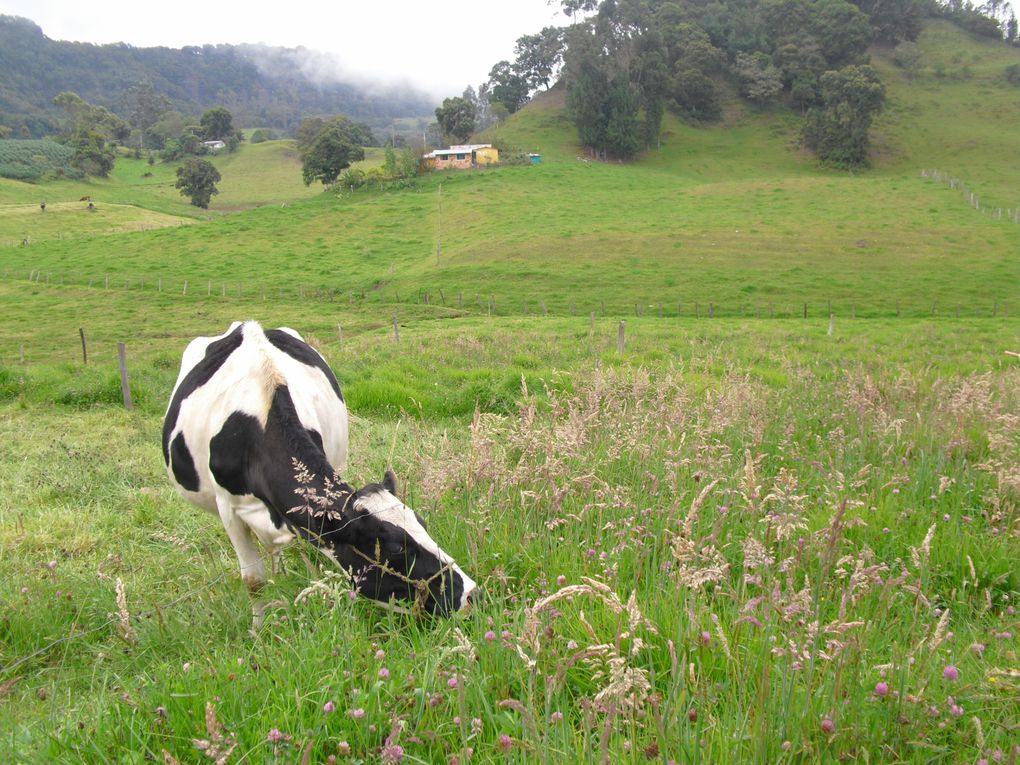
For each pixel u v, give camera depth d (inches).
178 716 130.5
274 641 159.9
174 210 4247.0
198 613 181.6
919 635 144.4
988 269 1968.5
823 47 5418.3
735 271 2016.5
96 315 1722.4
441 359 681.0
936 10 6811.0
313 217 3026.6
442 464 222.5
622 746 111.9
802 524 156.4
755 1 6008.9
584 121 4426.7
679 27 5359.3
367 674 136.3
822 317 1647.4
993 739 118.3
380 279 2070.6
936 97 5226.4
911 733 117.5
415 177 3821.4
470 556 185.0
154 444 379.9
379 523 157.2
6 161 5002.5
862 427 285.6
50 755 126.4
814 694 121.8
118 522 265.9
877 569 138.3
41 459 349.1
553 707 128.0
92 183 5032.0
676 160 4471.0
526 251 2252.7
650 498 213.6
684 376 490.6
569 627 148.2
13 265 2433.6
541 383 476.4
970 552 188.9
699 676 126.8
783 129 4906.5
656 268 2063.2
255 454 179.3
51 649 177.8
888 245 2217.0
